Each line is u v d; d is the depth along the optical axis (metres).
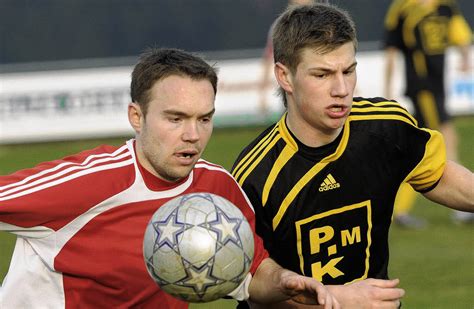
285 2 53.22
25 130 49.00
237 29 52.91
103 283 13.98
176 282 11.84
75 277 13.92
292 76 14.22
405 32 33.75
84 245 13.77
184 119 13.03
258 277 14.12
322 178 14.72
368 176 14.92
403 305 23.22
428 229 31.95
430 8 33.44
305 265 15.05
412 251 28.88
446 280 25.50
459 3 55.00
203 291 11.90
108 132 49.75
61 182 13.41
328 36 13.62
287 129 14.73
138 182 13.81
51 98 49.16
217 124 50.75
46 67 49.62
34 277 13.98
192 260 11.65
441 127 33.72
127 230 13.84
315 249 14.98
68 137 49.44
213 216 11.84
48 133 49.22
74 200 13.44
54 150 47.38
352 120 14.95
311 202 14.73
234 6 53.09
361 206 14.98
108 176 13.67
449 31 33.94
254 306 14.99
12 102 48.81
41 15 50.94
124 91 49.81
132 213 13.86
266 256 14.41
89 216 13.68
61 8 51.25
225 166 41.19
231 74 50.72
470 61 51.91
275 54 14.62
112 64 50.75
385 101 15.40
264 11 53.22
